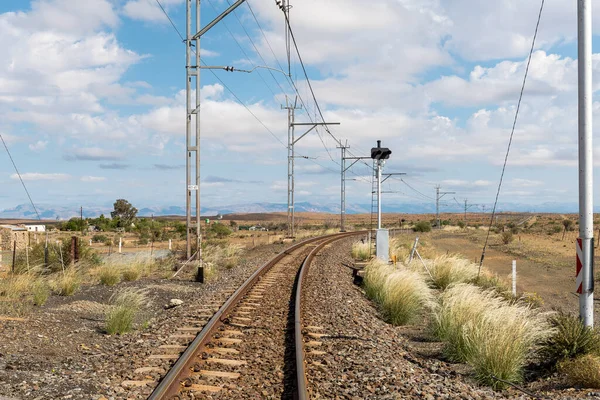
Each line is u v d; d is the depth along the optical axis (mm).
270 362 8633
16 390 6770
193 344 8969
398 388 7480
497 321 9953
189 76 23453
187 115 23438
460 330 9961
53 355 8898
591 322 9562
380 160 24562
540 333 9836
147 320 12602
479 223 153625
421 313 14703
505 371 8422
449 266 21391
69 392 6770
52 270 22750
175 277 21250
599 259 33500
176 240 69062
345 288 17969
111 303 15172
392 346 10438
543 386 8453
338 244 43125
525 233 79625
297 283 17406
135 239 73625
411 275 16156
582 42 9398
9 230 44250
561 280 27062
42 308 13266
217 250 30875
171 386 7051
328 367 8477
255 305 14117
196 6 23594
